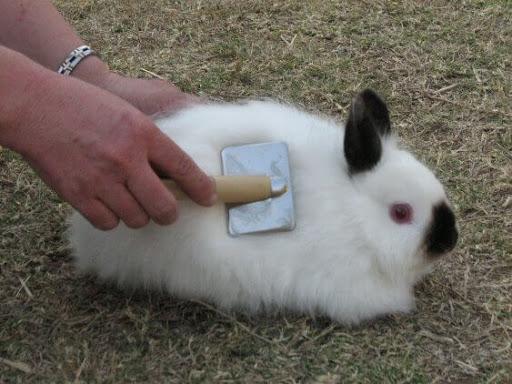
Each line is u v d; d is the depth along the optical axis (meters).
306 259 0.78
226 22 1.24
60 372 0.72
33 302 0.79
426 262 0.80
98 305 0.79
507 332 0.77
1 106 0.65
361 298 0.78
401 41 1.19
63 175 0.67
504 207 0.91
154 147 0.67
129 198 0.68
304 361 0.74
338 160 0.80
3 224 0.89
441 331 0.77
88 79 0.91
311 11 1.26
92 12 1.26
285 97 1.08
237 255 0.77
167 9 1.26
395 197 0.78
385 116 0.82
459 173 0.96
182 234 0.76
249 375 0.73
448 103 1.08
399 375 0.73
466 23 1.22
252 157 0.77
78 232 0.81
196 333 0.77
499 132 1.03
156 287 0.80
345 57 1.16
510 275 0.83
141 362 0.74
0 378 0.72
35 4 0.91
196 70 1.14
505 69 1.13
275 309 0.79
